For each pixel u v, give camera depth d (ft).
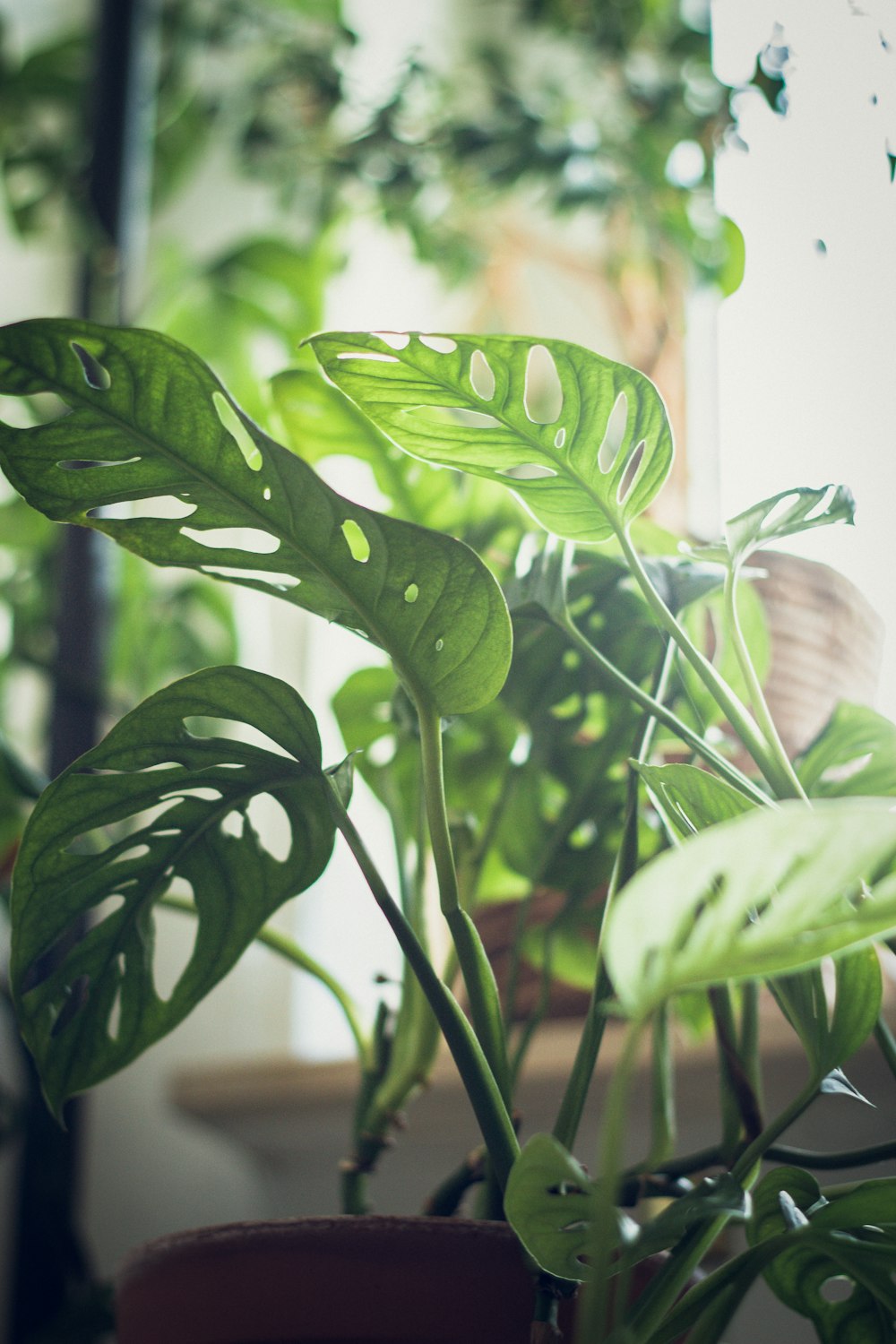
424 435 2.19
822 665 2.68
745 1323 3.31
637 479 2.17
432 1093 4.13
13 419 5.21
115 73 4.67
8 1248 4.88
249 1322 2.01
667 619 2.14
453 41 6.63
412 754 2.78
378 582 2.05
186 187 6.84
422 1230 2.00
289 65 5.75
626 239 5.48
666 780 2.05
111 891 2.25
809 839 1.48
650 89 5.07
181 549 2.13
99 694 3.72
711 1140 3.79
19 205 5.99
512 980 2.55
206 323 5.46
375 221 5.96
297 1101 4.35
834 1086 2.03
